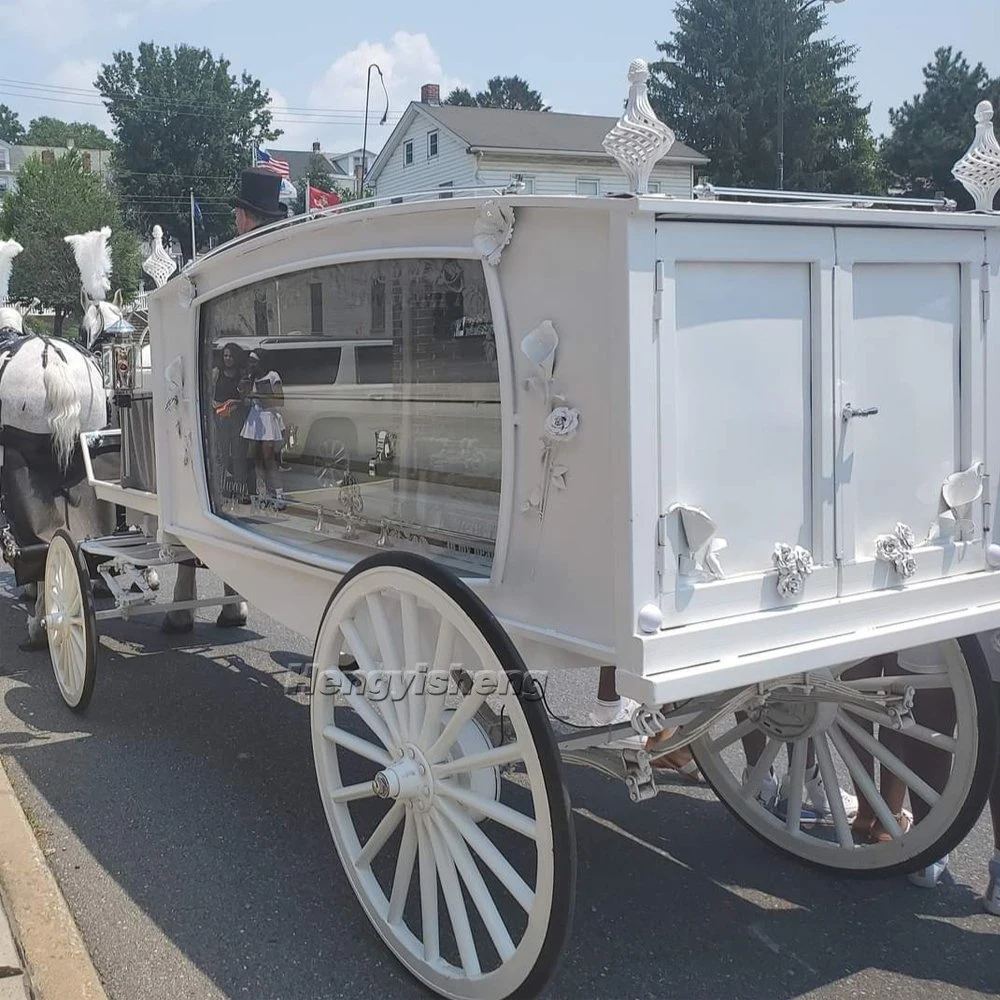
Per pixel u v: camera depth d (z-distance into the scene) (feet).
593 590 8.95
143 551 16.94
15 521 19.25
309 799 14.47
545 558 9.34
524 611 9.61
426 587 9.39
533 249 9.04
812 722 11.78
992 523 10.70
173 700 18.30
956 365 10.38
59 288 113.19
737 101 142.51
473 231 9.59
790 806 12.57
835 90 144.77
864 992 10.17
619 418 8.34
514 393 9.39
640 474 8.33
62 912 11.31
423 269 10.32
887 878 12.02
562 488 9.07
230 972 10.57
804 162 142.92
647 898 11.89
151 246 18.54
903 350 9.95
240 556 14.06
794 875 12.41
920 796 11.54
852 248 9.45
